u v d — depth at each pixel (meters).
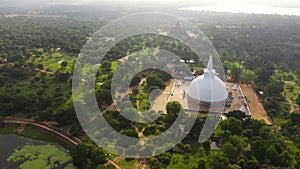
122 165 104.75
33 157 113.75
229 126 122.19
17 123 134.50
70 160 112.38
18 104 142.88
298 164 104.81
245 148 113.31
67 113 132.38
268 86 168.00
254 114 143.62
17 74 182.25
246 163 101.88
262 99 160.50
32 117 138.75
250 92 170.25
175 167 104.12
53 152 116.69
